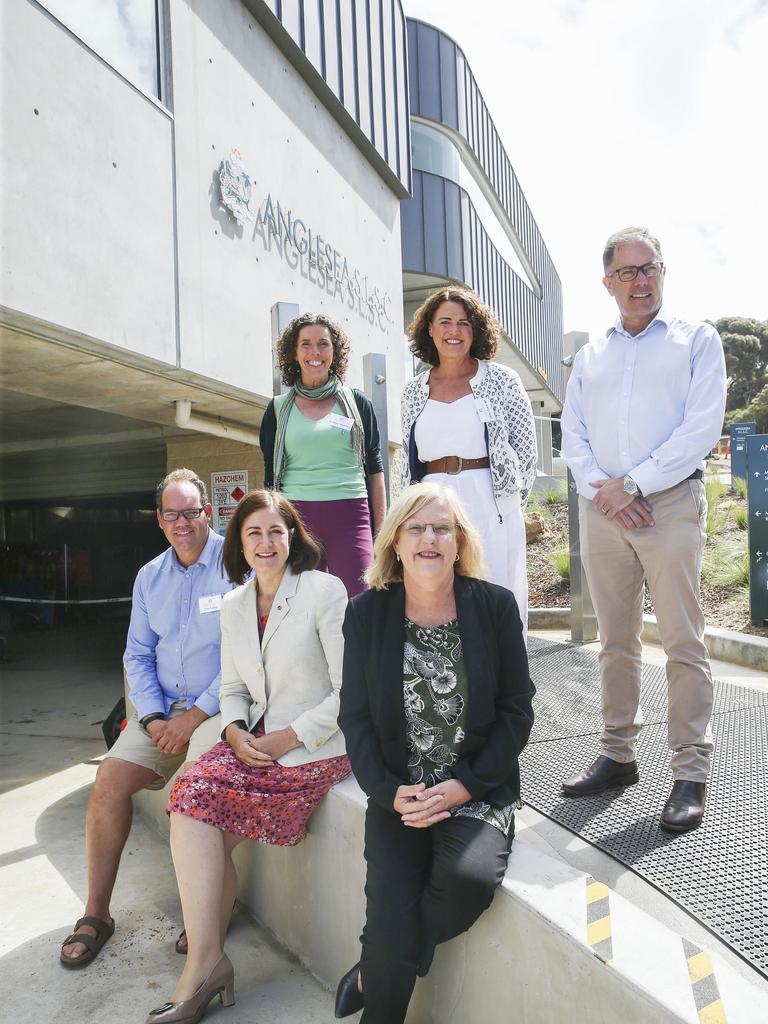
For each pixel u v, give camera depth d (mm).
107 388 5418
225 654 2740
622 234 2873
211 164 5336
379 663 2096
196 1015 2223
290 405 3639
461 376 3096
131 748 2947
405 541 2104
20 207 3605
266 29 6281
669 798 2678
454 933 1843
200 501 3223
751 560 5969
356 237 8273
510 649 2117
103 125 4195
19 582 12383
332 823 2445
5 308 3529
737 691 4344
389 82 9281
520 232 24766
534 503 11125
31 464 10484
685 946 1591
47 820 4016
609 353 3010
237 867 3047
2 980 2553
